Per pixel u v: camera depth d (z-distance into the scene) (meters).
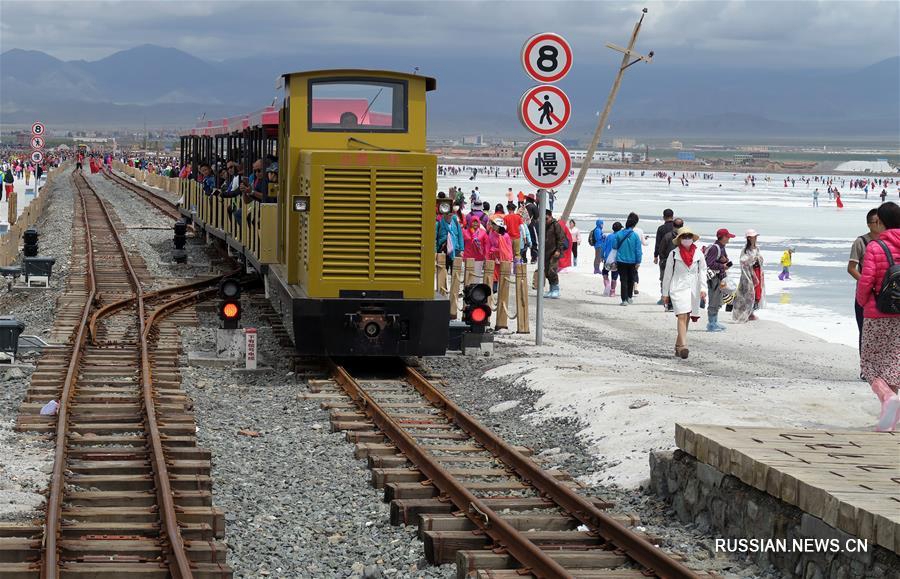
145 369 14.87
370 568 7.93
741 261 24.72
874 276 11.14
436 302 15.77
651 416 12.29
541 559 7.43
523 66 17.73
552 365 16.09
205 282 26.44
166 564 7.63
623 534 8.09
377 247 15.69
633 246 27.31
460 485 9.34
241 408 13.76
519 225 26.42
